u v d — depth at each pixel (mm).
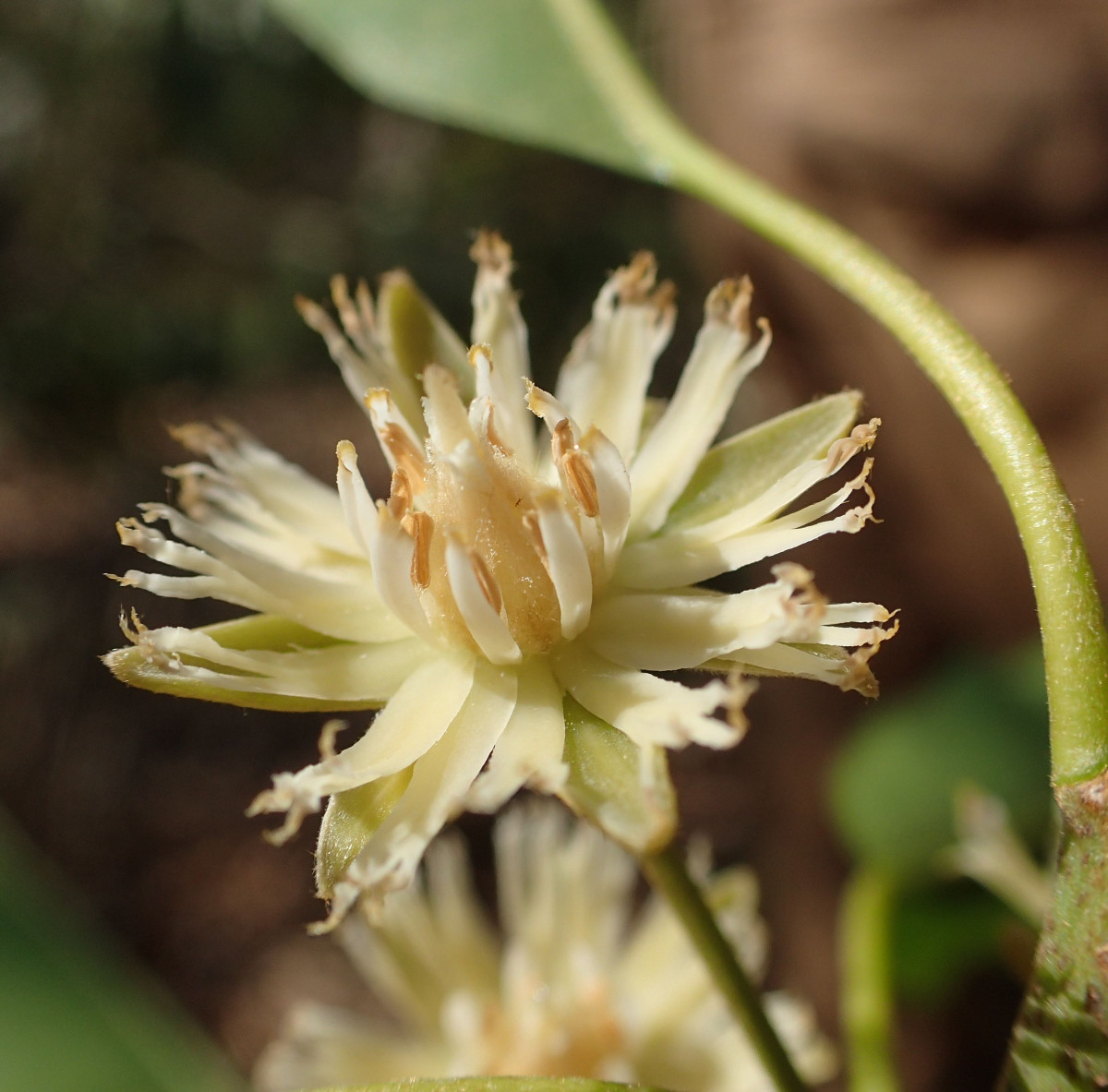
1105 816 55
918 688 149
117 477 351
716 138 146
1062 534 57
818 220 65
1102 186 117
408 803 60
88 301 341
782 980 171
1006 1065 57
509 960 103
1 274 331
